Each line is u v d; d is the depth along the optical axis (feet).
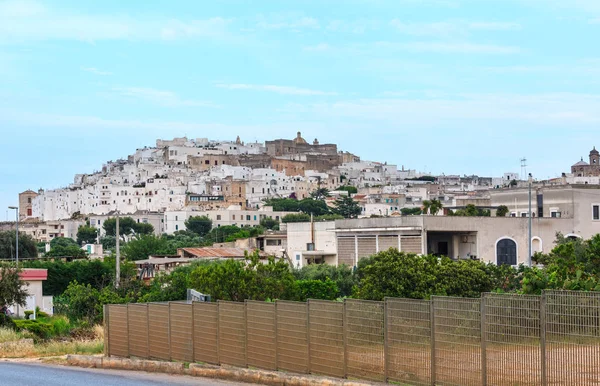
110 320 119.85
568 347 56.54
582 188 267.18
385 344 71.41
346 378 75.46
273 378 82.43
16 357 131.44
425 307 68.03
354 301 74.79
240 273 178.81
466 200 572.92
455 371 65.10
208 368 92.99
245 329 90.02
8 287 178.40
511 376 60.54
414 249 245.86
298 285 196.65
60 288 278.26
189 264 273.95
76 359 116.67
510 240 248.93
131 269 267.18
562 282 117.70
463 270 164.45
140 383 89.40
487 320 62.75
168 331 104.88
